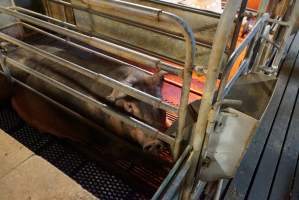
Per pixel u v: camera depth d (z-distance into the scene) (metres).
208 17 1.63
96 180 1.64
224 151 1.12
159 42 1.96
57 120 1.80
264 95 1.21
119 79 1.46
